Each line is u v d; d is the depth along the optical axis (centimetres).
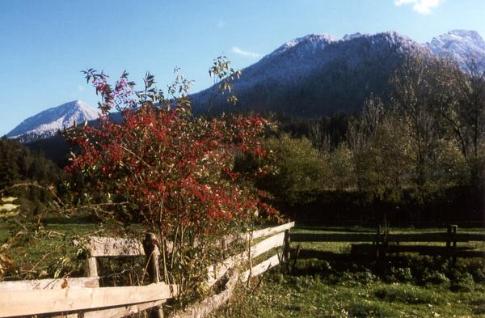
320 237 1526
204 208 710
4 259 446
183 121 767
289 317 983
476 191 3644
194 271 716
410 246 1509
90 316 480
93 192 652
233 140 860
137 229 696
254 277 1160
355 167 4519
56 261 516
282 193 3941
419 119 4912
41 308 316
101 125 697
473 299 1195
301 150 4075
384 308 1062
